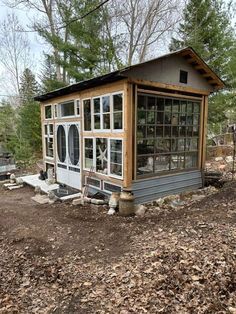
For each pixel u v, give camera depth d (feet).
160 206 23.29
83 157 27.96
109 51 46.60
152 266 11.74
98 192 25.86
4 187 33.45
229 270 10.82
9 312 9.94
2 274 12.82
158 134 24.58
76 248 15.51
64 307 10.07
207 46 46.75
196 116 28.45
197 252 12.19
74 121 28.86
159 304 9.51
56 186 31.24
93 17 44.70
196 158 29.14
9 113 64.64
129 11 52.11
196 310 9.12
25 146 52.44
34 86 61.72
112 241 16.06
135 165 22.54
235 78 45.42
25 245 16.01
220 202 20.57
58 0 47.34
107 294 10.47
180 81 24.97
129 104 21.16
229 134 53.06
